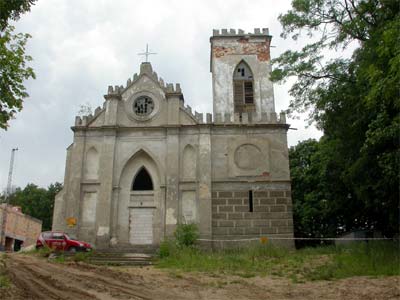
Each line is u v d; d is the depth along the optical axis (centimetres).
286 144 3409
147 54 3769
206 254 2644
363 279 1678
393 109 1906
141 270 2069
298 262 2258
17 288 1428
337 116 2483
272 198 3272
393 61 1527
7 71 1142
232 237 3189
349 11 2308
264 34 4138
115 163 3425
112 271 1947
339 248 2608
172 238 3177
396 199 2281
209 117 3472
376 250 2159
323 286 1611
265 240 2966
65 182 3391
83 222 3300
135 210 3356
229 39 4150
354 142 2461
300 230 4838
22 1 1220
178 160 3375
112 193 3344
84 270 1966
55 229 3275
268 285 1662
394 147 1995
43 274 1792
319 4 2341
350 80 2333
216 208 3262
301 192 4641
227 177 3331
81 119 3550
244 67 4100
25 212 7719
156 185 3406
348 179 2670
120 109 3575
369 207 2775
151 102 3600
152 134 3484
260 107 3934
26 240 6438
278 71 2442
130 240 3284
